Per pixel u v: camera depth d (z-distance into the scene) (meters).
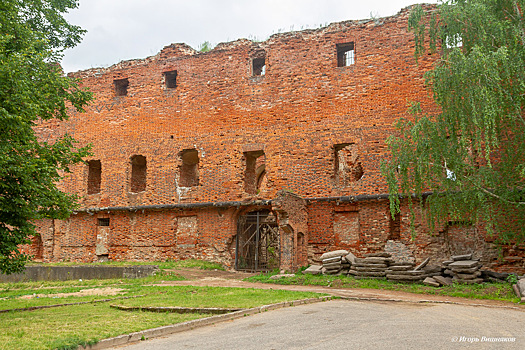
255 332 8.63
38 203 12.18
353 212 23.33
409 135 16.83
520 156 15.16
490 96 14.01
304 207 23.50
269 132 25.70
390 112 23.27
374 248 22.28
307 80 25.42
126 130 29.23
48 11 18.80
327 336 8.23
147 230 27.44
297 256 22.19
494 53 14.23
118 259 27.84
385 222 22.28
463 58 14.48
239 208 25.44
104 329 8.60
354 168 27.89
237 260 25.20
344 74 24.66
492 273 17.30
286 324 9.38
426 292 15.81
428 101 22.61
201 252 25.98
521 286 14.45
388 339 7.96
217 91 27.42
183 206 26.27
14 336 8.08
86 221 29.16
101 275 21.94
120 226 28.16
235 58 27.42
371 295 14.73
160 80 29.03
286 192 21.47
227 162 26.34
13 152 11.74
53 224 29.86
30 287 18.06
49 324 9.22
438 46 22.67
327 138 24.36
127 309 11.27
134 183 29.52
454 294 15.17
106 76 30.59
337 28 25.42
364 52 24.45
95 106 30.42
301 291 15.11
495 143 14.03
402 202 22.06
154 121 28.62
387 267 18.64
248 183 26.88
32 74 13.60
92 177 30.86
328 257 20.09
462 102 14.88
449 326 9.27
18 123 11.32
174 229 26.84
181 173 27.91
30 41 14.26
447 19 16.41
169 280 19.83
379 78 23.84
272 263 27.64
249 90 26.67
